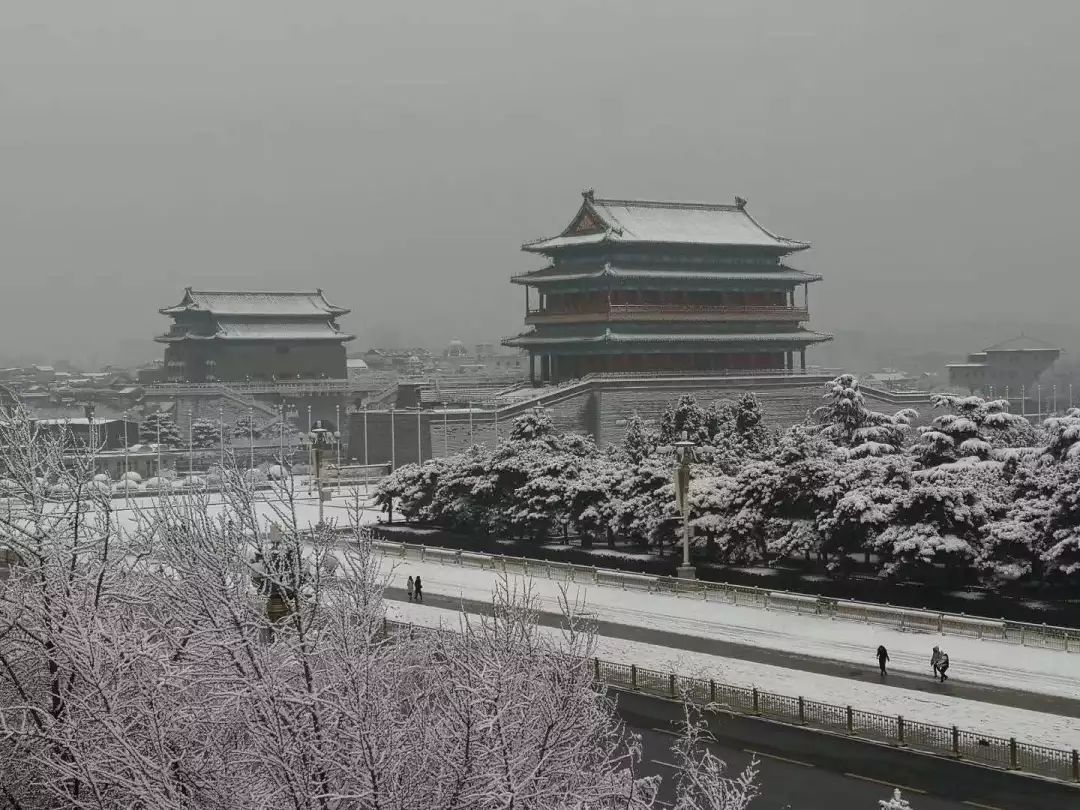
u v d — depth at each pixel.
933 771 51.25
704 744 55.25
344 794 22.67
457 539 123.44
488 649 28.98
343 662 23.86
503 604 35.53
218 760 23.78
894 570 85.19
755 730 57.78
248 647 24.09
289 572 27.34
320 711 23.20
